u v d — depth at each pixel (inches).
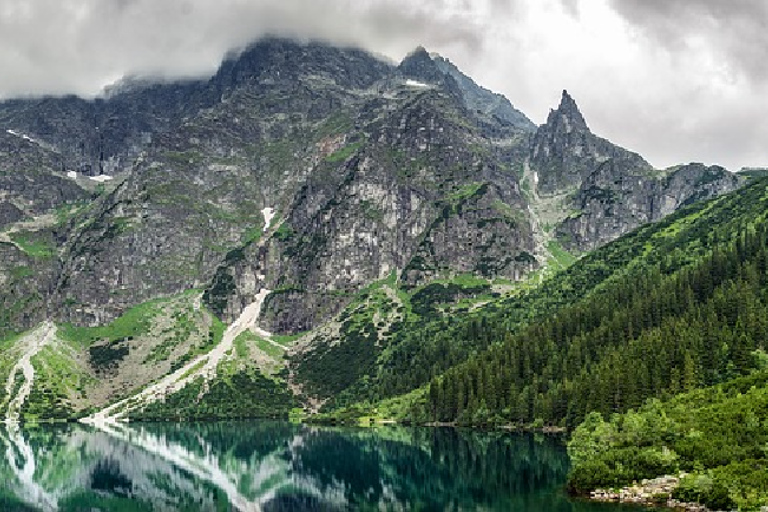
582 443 7396.7
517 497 6254.9
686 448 6146.7
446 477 7819.9
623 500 5634.8
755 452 5802.2
